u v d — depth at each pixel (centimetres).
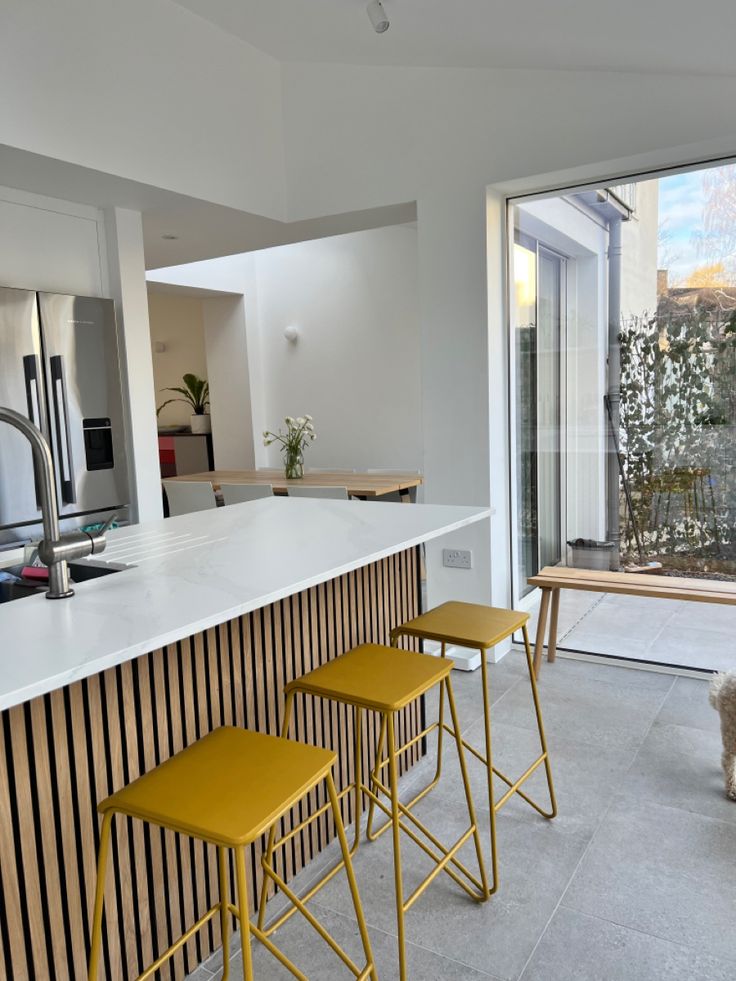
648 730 316
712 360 353
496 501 402
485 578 401
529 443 411
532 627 433
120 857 174
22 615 157
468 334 386
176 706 187
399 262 704
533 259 394
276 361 788
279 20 348
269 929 192
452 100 372
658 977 183
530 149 354
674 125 316
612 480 390
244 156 389
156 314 1012
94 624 149
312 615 237
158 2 332
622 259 369
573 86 338
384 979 184
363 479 615
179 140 347
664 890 215
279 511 294
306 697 236
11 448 325
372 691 187
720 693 260
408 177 391
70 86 295
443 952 193
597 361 384
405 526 247
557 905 210
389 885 222
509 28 302
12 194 336
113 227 376
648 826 246
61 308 345
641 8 254
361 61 387
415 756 294
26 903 154
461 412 395
